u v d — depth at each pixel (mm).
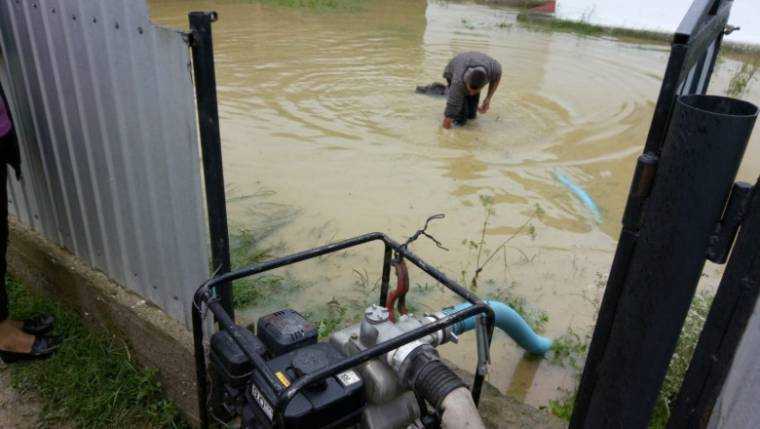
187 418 2736
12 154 2693
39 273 3361
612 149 6969
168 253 2518
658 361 1716
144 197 2496
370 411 1933
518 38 13438
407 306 3869
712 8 1959
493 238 4824
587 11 15742
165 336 2621
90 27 2352
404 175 5902
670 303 1623
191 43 2004
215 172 2207
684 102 1488
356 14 14914
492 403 2633
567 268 4473
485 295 4066
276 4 15031
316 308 3799
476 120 7734
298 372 1745
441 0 18000
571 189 5809
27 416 2691
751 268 1442
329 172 5871
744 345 1481
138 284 2801
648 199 1600
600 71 10844
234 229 4648
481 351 1965
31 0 2596
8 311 2908
